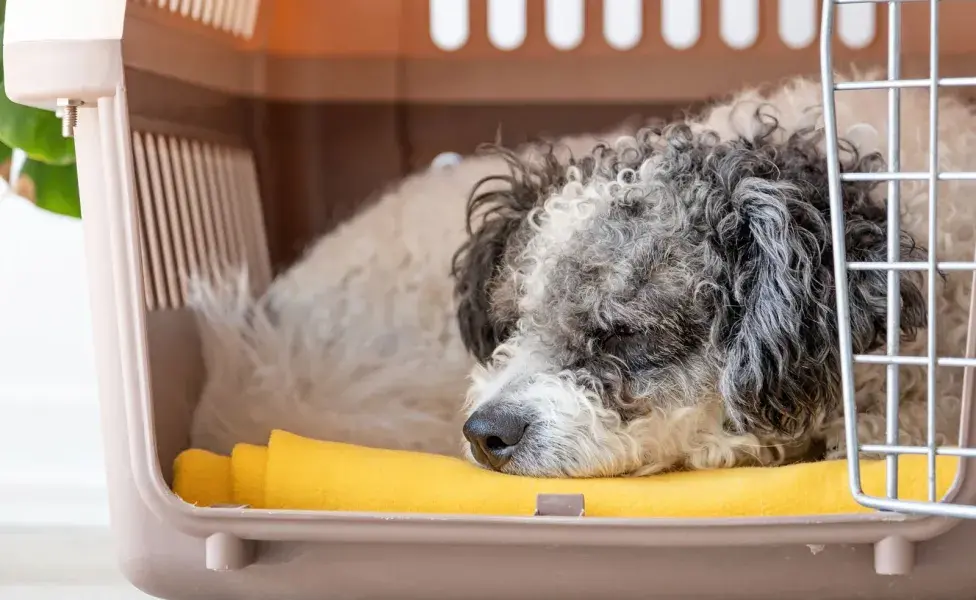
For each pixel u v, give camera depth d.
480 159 1.92
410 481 1.07
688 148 1.33
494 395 1.21
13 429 2.16
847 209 1.23
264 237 1.77
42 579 1.49
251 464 1.12
